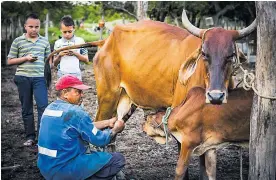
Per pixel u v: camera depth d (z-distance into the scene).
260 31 3.74
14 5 16.22
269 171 3.86
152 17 15.19
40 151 3.89
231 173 5.30
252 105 3.88
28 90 6.36
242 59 4.23
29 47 6.29
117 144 6.56
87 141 3.85
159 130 4.33
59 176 3.83
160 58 4.87
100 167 3.91
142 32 5.15
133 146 6.46
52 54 5.81
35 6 16.45
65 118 3.79
